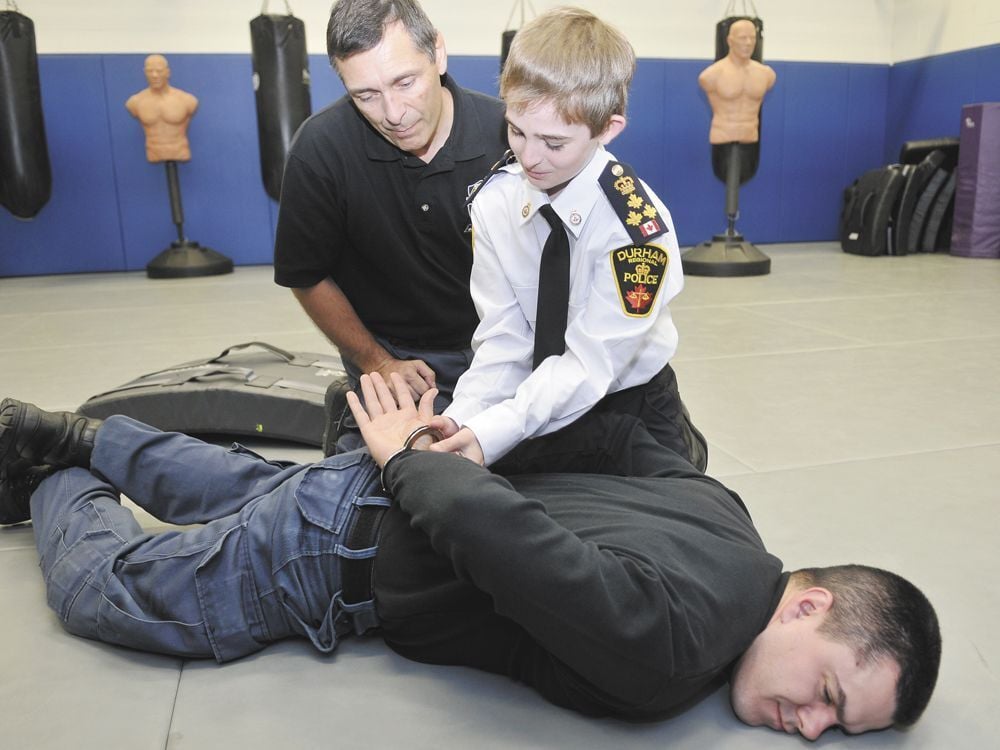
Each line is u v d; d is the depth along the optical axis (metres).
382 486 1.14
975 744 1.00
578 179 1.20
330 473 1.16
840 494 1.75
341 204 1.63
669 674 0.90
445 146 1.61
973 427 2.17
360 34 1.31
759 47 5.62
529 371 1.32
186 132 5.66
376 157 1.59
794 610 0.99
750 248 5.41
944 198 6.11
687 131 6.61
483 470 1.01
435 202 1.63
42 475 1.48
